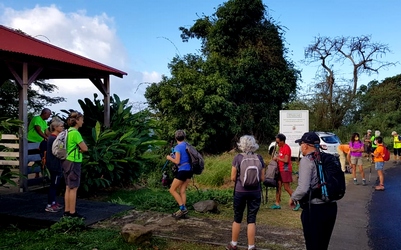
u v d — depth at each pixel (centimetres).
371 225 745
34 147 877
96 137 934
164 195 921
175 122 1905
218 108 1919
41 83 2288
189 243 566
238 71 2222
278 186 871
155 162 1364
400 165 1955
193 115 1920
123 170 1023
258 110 2330
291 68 2441
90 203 786
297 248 556
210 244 563
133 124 1107
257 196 533
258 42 2309
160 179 1280
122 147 1002
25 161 841
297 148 1717
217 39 2317
